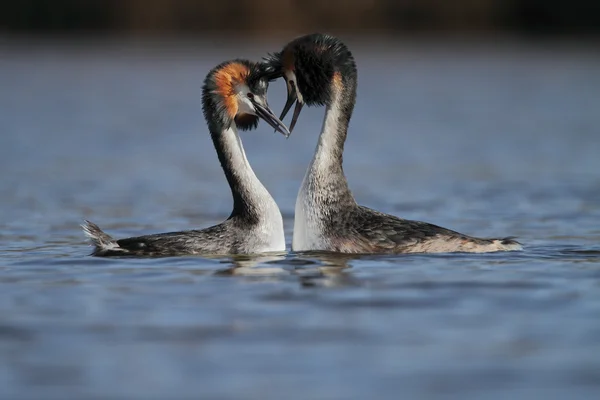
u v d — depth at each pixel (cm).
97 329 1126
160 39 7719
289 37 7294
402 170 2875
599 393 938
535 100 5134
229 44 7462
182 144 3566
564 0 7975
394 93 5647
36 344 1077
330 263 1441
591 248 1606
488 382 966
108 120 4356
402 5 7694
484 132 3847
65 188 2527
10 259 1526
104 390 945
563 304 1220
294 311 1195
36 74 6625
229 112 1578
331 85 1561
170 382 966
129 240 1535
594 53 7569
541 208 2173
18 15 8050
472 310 1197
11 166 2936
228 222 1558
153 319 1164
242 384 960
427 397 928
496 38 7881
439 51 7806
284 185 2564
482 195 2388
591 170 2808
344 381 970
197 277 1370
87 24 7906
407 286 1307
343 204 1544
